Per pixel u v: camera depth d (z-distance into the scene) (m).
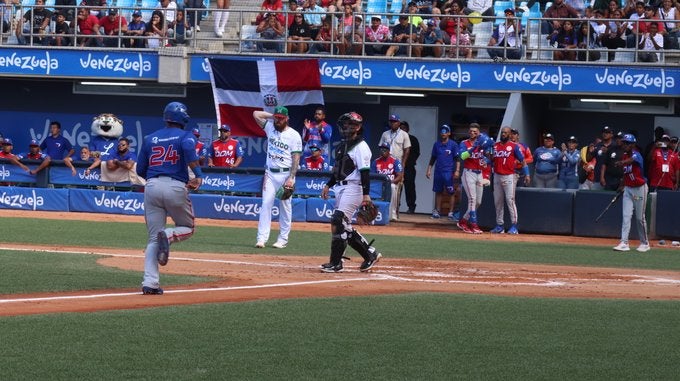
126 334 12.95
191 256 23.77
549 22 39.84
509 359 12.23
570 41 39.19
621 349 13.09
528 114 39.94
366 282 19.34
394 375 11.20
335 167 21.03
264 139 42.34
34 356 11.54
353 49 40.28
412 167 40.88
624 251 30.08
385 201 37.12
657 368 11.98
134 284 17.86
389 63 39.34
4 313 14.40
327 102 42.81
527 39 39.25
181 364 11.40
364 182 20.70
